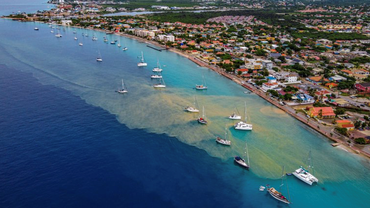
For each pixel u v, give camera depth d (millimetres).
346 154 127188
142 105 170375
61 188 99250
